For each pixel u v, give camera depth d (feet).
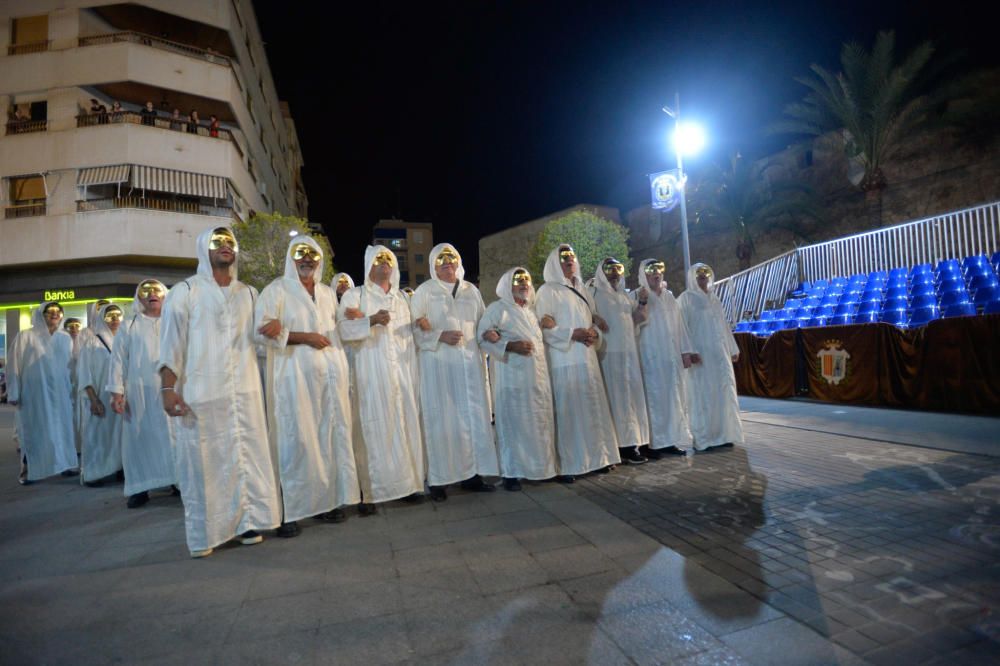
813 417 26.55
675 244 92.43
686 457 20.04
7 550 13.71
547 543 12.15
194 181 70.33
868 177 60.44
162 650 8.50
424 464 16.75
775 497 14.42
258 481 13.25
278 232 66.18
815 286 43.57
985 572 9.59
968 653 7.39
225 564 11.98
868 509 13.03
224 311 13.25
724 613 8.72
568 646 8.03
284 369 14.20
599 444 17.98
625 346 19.77
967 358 24.94
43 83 68.39
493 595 9.77
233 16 80.48
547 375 17.90
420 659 7.91
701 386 21.30
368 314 16.06
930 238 38.63
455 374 16.92
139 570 11.86
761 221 70.23
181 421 12.66
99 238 65.87
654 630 8.34
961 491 13.96
